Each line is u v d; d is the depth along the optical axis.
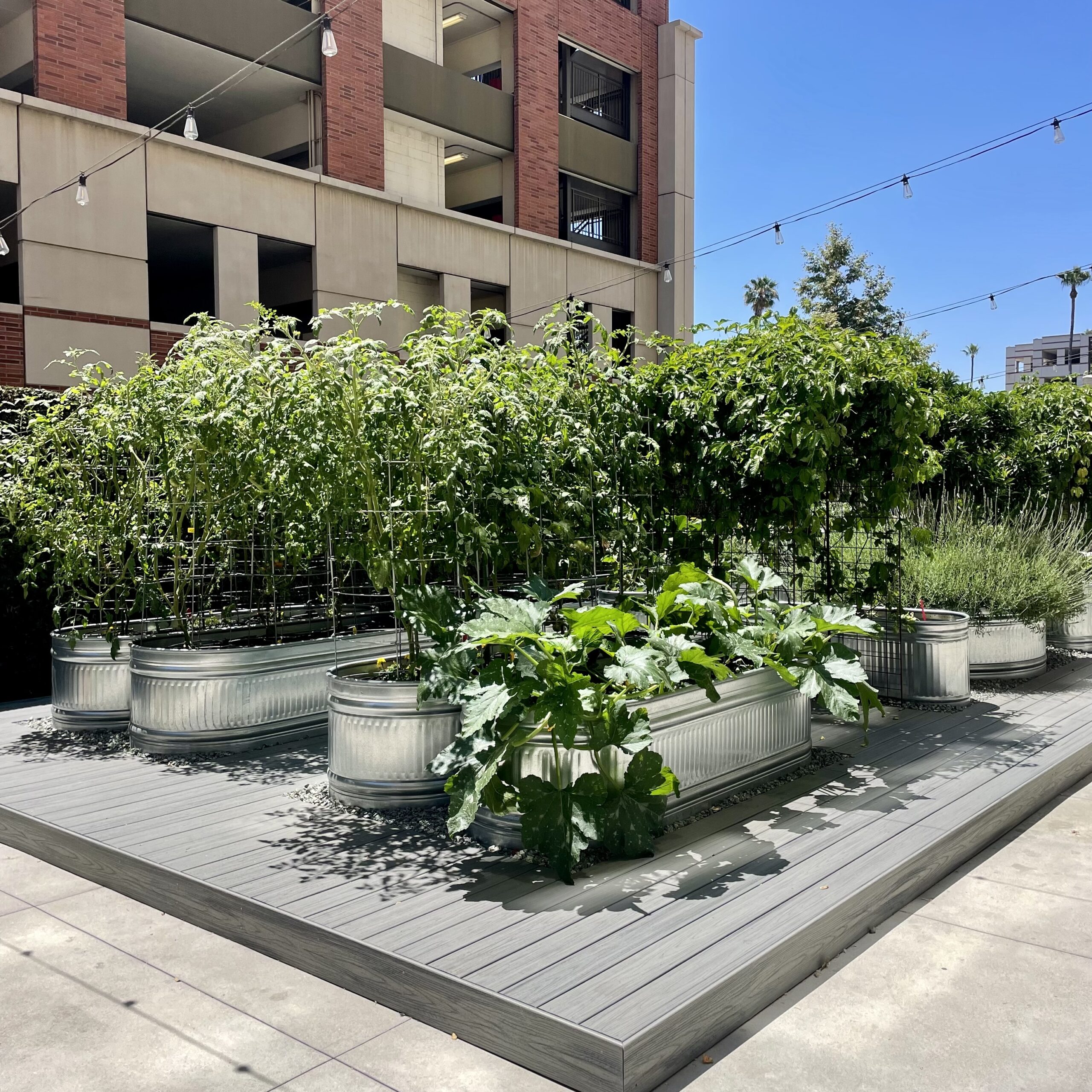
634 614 4.67
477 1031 2.70
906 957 3.26
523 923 3.14
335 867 3.70
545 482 5.04
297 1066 2.62
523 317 16.00
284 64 12.98
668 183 18.56
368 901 3.35
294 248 14.34
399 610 4.77
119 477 6.73
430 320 5.00
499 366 5.29
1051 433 11.10
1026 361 89.75
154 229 13.67
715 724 4.42
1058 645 8.97
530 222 16.17
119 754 5.55
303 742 5.80
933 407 6.58
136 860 3.80
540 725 3.72
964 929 3.49
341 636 6.08
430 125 14.84
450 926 3.12
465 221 15.03
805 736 5.08
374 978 2.96
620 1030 2.44
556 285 16.56
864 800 4.49
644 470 6.02
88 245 10.94
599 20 17.42
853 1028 2.79
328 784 4.66
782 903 3.28
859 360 6.13
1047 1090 2.48
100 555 6.30
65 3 10.82
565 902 3.31
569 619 4.34
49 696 8.00
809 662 4.95
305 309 15.99
